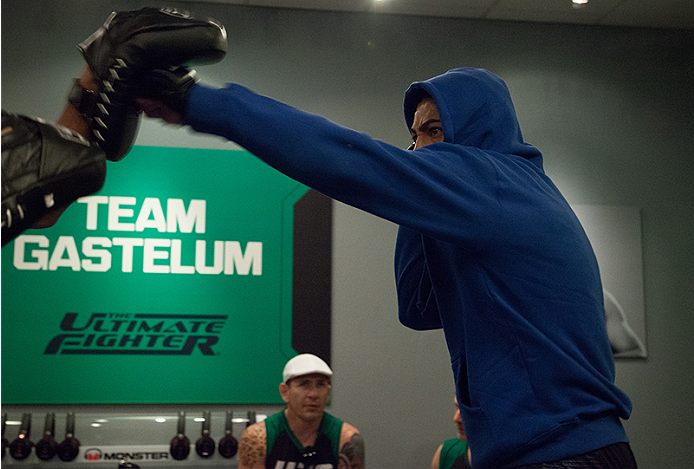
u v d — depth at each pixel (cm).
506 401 80
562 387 80
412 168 75
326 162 71
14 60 355
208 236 352
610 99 404
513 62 398
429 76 388
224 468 320
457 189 77
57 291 338
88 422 321
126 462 317
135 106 79
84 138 83
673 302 388
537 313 82
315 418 267
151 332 341
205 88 72
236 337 347
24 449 309
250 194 359
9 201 71
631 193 397
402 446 351
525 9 386
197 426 329
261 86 372
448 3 379
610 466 78
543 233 83
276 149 71
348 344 356
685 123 409
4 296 334
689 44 416
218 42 79
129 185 351
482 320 83
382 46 387
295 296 354
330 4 376
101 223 346
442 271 93
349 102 379
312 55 379
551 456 77
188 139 360
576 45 405
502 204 80
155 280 346
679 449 372
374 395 354
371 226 367
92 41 79
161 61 76
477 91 95
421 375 359
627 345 378
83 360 335
